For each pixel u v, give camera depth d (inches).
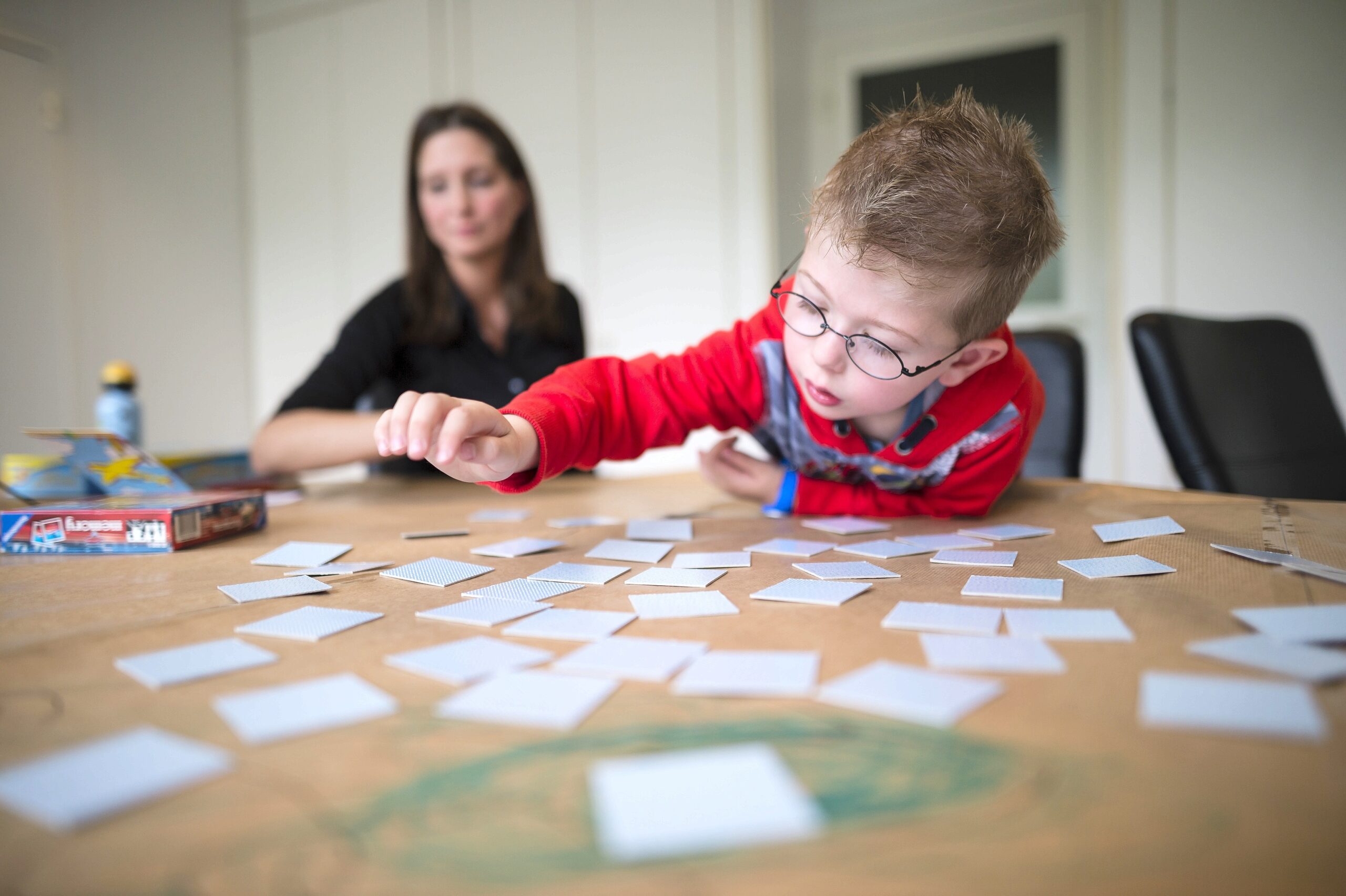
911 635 16.2
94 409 119.0
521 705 12.6
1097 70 112.6
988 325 29.4
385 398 62.2
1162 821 9.2
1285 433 50.4
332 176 135.8
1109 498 35.8
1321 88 99.2
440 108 59.1
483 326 64.6
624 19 116.4
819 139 126.6
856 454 33.7
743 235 112.0
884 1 122.0
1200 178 103.9
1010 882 8.2
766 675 13.7
